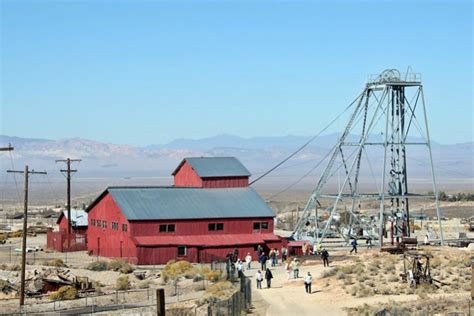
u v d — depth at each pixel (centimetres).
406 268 8569
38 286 8238
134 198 11088
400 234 11488
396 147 11788
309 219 12656
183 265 9412
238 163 12250
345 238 11875
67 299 7762
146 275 9294
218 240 10794
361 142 12069
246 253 10831
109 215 11281
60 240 12356
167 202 11106
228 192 11669
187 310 6731
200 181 11738
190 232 10800
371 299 7281
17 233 15500
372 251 10525
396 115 11581
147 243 10444
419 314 6072
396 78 11556
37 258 11075
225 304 6216
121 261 9906
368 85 11844
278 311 6856
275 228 16600
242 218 11069
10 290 8206
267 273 8262
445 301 6875
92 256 11469
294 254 11075
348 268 8762
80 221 13150
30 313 6756
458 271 8438
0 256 11362
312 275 8856
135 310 6856
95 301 7531
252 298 7594
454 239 12344
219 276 8731
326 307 7025
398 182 11612
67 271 9112
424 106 11669
